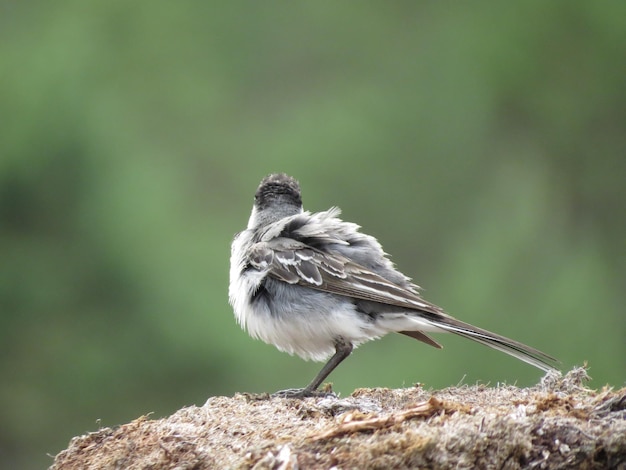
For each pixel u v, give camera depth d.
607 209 20.31
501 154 20.98
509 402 6.50
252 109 22.61
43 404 14.88
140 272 15.30
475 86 21.16
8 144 15.71
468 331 7.74
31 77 16.59
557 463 5.48
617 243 19.78
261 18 23.27
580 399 6.16
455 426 5.58
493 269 18.58
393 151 20.88
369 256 8.49
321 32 23.11
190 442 6.04
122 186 16.08
